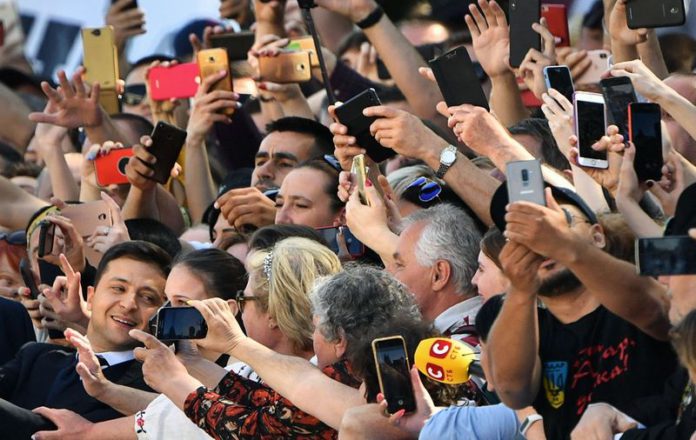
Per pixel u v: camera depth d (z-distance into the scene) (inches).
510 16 833.5
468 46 1059.3
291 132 919.7
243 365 721.6
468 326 679.7
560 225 525.7
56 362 796.0
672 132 782.5
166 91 1056.2
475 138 712.4
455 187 730.8
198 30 1302.9
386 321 636.7
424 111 965.2
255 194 863.1
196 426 703.1
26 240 940.0
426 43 1101.1
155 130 922.1
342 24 1196.5
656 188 690.8
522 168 538.3
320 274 713.0
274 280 711.1
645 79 689.0
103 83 1041.5
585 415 558.6
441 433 590.9
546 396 581.0
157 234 886.4
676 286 543.8
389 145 737.6
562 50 881.5
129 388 743.7
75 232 864.9
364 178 746.2
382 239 732.0
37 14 1354.6
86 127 1003.3
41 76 1332.4
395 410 601.3
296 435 647.1
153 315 741.9
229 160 1075.9
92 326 786.8
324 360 652.1
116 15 1275.8
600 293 550.9
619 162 668.1
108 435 724.0
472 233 703.7
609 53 873.5
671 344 561.0
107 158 978.1
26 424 735.1
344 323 638.5
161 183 929.5
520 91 907.4
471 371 594.9
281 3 1045.2
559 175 710.5
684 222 579.8
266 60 989.2
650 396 568.1
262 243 758.5
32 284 892.6
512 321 547.8
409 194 787.4
